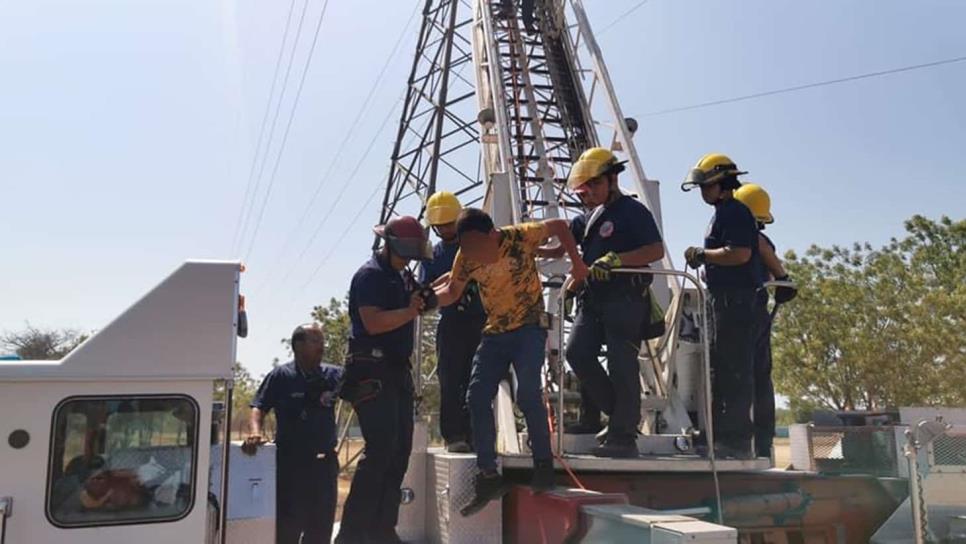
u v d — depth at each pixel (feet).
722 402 17.24
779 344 85.87
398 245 15.16
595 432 18.29
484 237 14.06
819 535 16.48
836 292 83.10
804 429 21.81
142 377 11.72
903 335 78.07
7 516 10.98
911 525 16.49
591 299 16.98
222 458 12.07
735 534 9.73
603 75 41.14
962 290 77.25
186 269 12.26
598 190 17.19
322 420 17.48
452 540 14.76
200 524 11.78
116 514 11.46
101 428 11.58
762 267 20.57
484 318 18.78
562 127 48.52
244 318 13.23
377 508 15.16
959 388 74.08
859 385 80.64
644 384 21.83
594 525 11.78
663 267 25.23
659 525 10.09
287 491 17.12
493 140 44.09
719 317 17.38
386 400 15.28
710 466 15.23
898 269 82.23
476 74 49.93
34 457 11.21
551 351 21.62
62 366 11.43
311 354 17.76
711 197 18.11
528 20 54.13
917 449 14.66
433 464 16.94
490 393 14.61
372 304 15.07
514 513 14.65
